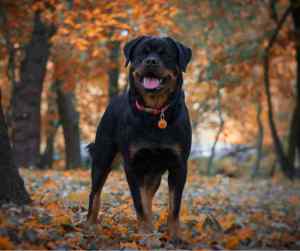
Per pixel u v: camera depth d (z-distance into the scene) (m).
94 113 21.97
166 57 5.43
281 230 6.46
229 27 16.55
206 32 16.27
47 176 9.84
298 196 11.40
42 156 20.42
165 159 5.52
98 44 15.13
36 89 14.48
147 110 5.37
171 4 13.23
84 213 6.25
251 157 30.09
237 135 27.25
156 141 5.41
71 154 16.34
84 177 10.59
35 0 11.80
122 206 6.83
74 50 16.12
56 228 4.81
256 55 16.58
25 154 14.37
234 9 15.79
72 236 4.70
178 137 5.45
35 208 5.40
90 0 11.48
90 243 4.70
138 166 5.55
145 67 5.25
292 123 18.55
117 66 15.76
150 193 5.77
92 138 23.05
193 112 16.78
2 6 12.41
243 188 12.64
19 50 16.25
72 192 7.69
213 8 15.51
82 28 11.55
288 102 27.61
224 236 5.61
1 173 5.61
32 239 4.38
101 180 6.02
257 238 5.71
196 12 15.98
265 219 7.25
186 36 16.06
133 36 11.79
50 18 11.94
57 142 26.02
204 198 9.00
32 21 15.19
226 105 20.88
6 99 19.44
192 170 15.29
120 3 11.19
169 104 5.39
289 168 18.52
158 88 5.25
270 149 29.64
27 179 9.18
